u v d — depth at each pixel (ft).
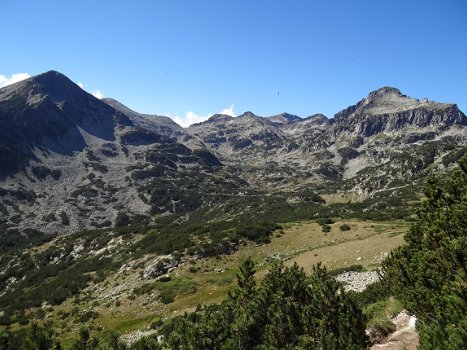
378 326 57.16
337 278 163.73
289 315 55.57
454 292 39.70
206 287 200.85
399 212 406.00
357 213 452.35
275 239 268.21
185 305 176.86
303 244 256.73
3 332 46.16
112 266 265.34
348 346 42.91
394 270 63.36
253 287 83.92
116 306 200.64
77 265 298.56
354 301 50.60
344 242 225.76
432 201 61.77
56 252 347.36
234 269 226.38
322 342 46.19
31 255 355.15
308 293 60.44
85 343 48.57
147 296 201.36
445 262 46.09
